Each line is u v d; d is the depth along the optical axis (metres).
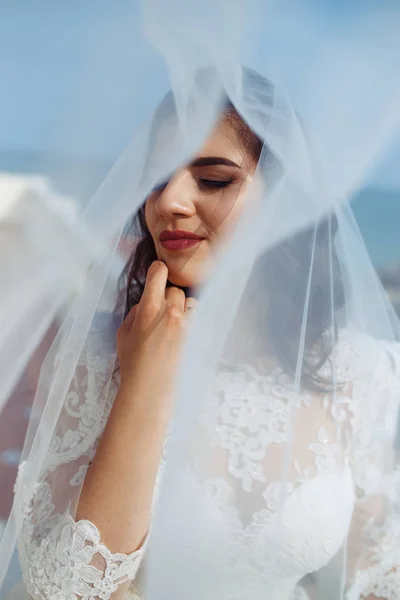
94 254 1.19
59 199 1.11
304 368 1.50
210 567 1.35
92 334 1.51
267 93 1.05
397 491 1.53
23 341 1.27
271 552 1.38
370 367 1.55
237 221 1.23
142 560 1.38
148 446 1.28
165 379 1.32
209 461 1.42
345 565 1.49
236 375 1.49
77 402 1.44
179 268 1.35
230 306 1.25
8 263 1.18
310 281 1.34
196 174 1.24
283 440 1.46
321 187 1.10
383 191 1.04
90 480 1.28
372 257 1.44
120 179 1.11
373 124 0.96
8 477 1.54
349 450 1.53
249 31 0.95
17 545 1.36
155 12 0.94
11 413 1.45
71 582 1.21
